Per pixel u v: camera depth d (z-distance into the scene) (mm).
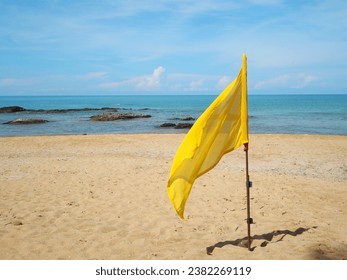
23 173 10930
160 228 6121
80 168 11695
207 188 8953
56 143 18375
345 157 13898
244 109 5016
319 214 6840
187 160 4926
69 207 7367
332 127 30031
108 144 17938
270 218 6625
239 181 9734
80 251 5230
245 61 5008
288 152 15016
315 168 11859
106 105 94500
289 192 8547
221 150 5008
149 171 11117
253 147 16312
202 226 6238
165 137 20719
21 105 99250
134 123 35500
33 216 6750
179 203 4875
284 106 69000
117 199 7992
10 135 26344
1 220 6492
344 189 8914
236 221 6465
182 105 89812
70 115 47031
